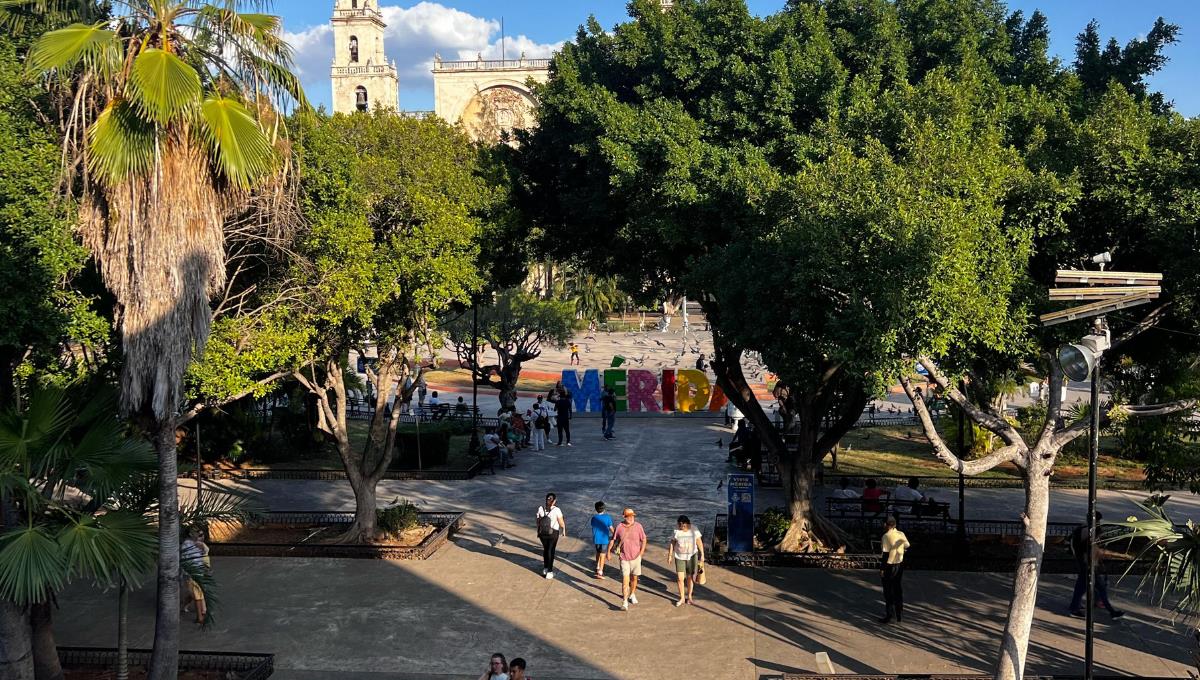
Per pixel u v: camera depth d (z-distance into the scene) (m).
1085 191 12.19
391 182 15.94
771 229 13.27
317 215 13.59
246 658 11.89
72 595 15.04
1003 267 10.83
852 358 10.59
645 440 30.03
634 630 13.23
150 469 10.77
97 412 10.47
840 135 14.34
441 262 15.02
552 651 12.49
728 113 16.62
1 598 9.33
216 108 9.38
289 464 25.92
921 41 16.91
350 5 86.25
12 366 11.48
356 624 13.54
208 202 9.93
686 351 59.88
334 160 13.97
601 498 21.61
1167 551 9.27
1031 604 10.80
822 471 23.02
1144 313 12.36
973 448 24.92
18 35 11.16
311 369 17.02
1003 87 15.23
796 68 16.03
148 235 9.52
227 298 13.21
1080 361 9.25
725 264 13.68
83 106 9.43
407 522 18.08
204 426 25.38
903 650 12.43
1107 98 12.47
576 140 18.61
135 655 12.18
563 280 77.38
